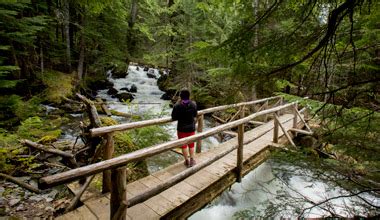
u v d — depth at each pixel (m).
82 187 3.62
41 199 4.00
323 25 2.13
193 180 4.45
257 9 2.49
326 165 3.09
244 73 2.23
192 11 13.48
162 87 18.70
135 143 6.01
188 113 4.47
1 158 4.96
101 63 15.87
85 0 6.81
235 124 4.61
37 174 4.93
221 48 2.24
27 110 8.30
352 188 2.84
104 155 3.61
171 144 3.10
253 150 6.27
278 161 3.58
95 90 16.39
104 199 3.60
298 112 8.40
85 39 14.82
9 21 8.48
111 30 15.68
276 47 2.14
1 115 7.59
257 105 12.20
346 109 2.89
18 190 4.23
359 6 1.98
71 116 10.54
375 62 3.09
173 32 15.19
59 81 12.39
